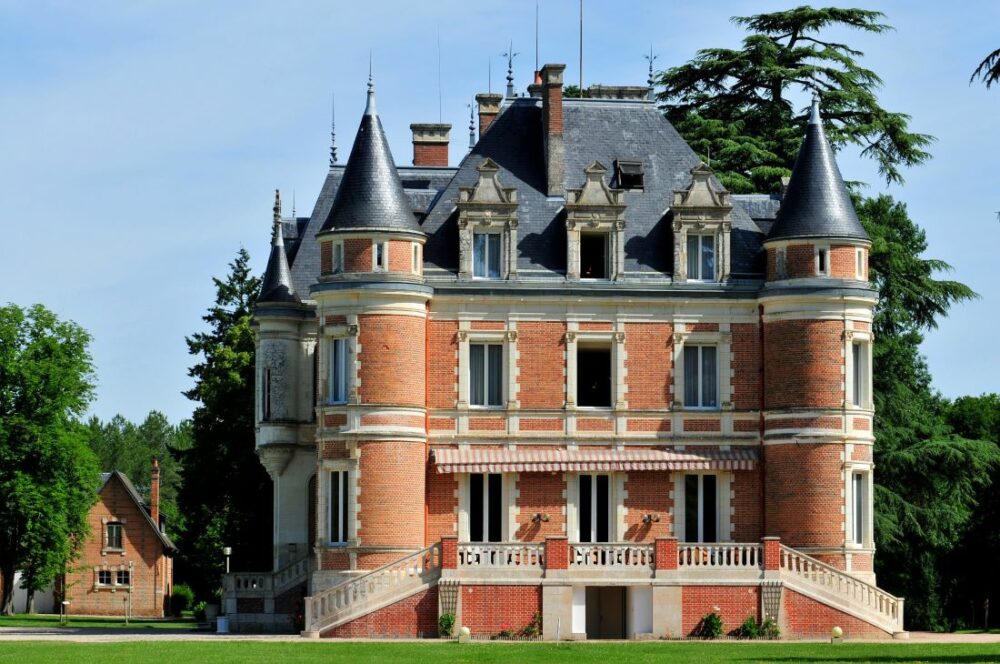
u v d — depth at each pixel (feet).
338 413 202.18
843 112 272.31
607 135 222.28
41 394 309.01
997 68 160.04
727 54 275.18
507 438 207.51
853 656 162.09
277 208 230.68
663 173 219.61
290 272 228.22
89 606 374.43
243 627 217.77
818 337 205.05
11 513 304.30
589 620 198.18
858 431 205.36
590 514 208.54
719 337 210.38
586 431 208.74
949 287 266.77
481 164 210.18
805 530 203.41
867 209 273.33
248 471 298.76
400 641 182.19
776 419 206.69
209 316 350.84
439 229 213.05
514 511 206.59
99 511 376.48
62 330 318.24
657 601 190.90
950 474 257.75
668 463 207.00
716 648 173.37
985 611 308.60
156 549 376.48
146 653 163.43
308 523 223.71
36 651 166.20
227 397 302.04
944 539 263.70
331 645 174.91
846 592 194.29
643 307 210.38
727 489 208.13
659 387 209.97
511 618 189.26
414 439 202.39
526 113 222.89
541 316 209.26
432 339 207.72
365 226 202.28
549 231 213.25
